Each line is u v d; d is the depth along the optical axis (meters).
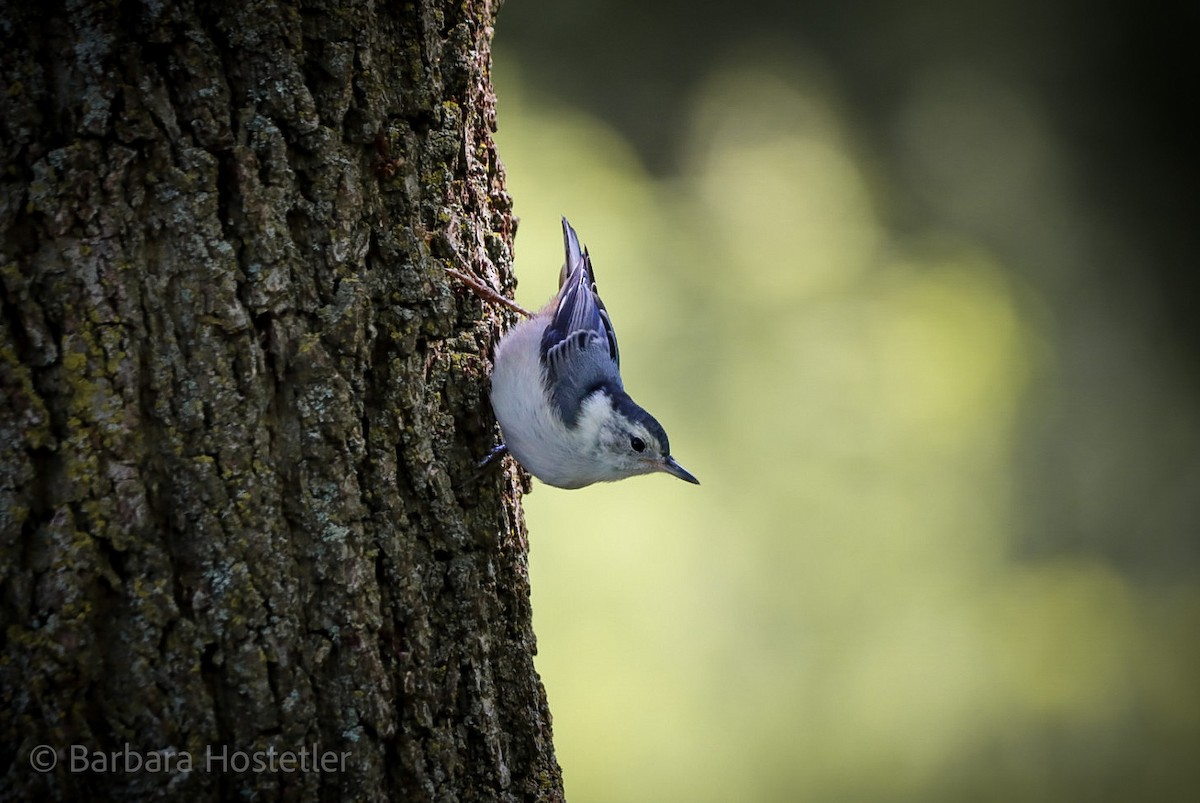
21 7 4.75
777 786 10.98
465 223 6.17
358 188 5.36
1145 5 19.42
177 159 4.92
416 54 5.71
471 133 6.35
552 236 11.50
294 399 5.12
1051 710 12.41
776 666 11.49
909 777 11.72
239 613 4.89
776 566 11.75
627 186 12.58
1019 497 13.98
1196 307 18.53
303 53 5.23
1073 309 17.59
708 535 11.42
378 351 5.48
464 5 6.17
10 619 4.58
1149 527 15.71
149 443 4.82
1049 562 14.07
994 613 12.72
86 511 4.68
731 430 12.05
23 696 4.55
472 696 5.63
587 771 10.23
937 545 12.49
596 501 10.99
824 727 11.51
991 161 17.97
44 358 4.68
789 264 13.54
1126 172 19.22
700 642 11.02
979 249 15.83
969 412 13.08
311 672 5.05
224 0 5.04
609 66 16.03
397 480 5.47
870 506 12.23
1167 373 17.53
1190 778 12.41
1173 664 13.48
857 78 17.83
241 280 5.02
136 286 4.82
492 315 6.50
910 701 11.96
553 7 16.00
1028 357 14.31
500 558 6.21
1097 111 19.42
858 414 12.41
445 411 6.03
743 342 12.43
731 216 14.12
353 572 5.16
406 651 5.33
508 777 5.77
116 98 4.82
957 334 13.40
